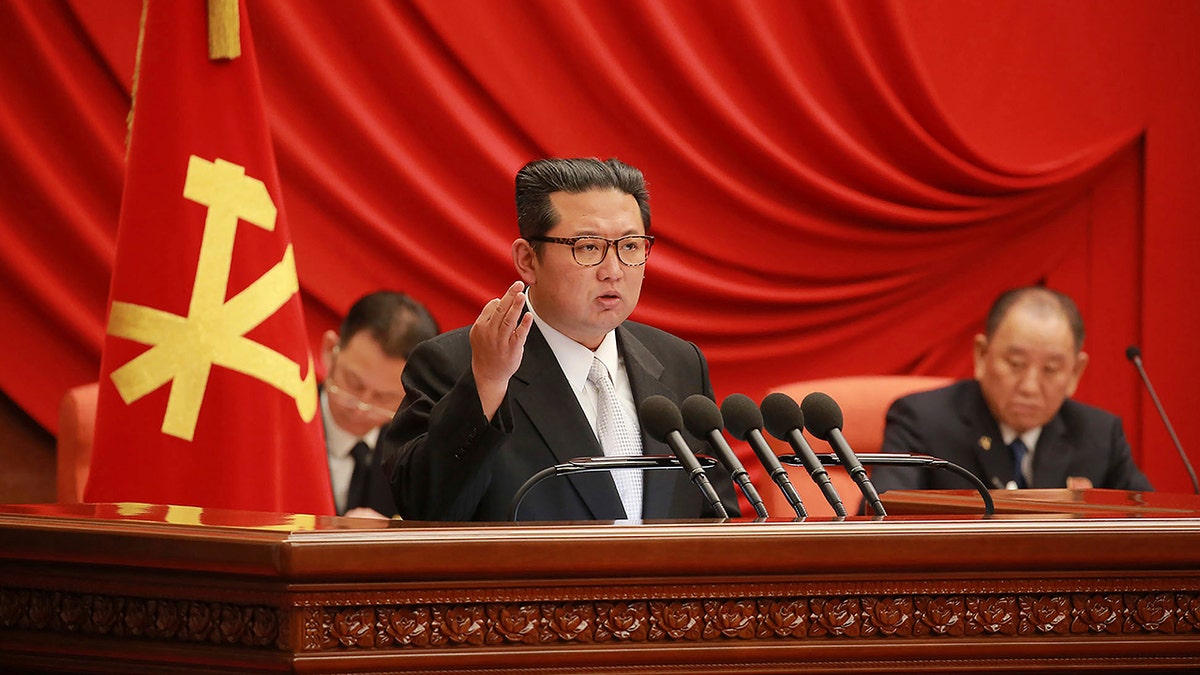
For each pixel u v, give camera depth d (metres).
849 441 14.39
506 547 5.00
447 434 6.79
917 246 18.44
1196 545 5.50
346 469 13.36
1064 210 18.94
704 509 8.37
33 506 6.14
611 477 7.93
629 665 5.12
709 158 17.69
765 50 17.56
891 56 17.98
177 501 9.49
